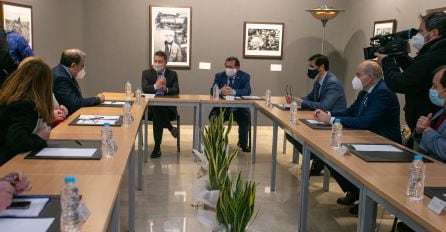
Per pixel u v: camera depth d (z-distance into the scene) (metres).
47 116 2.21
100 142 2.37
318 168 4.33
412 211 1.51
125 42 6.35
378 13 5.58
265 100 4.50
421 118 2.51
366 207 1.93
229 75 5.09
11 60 3.27
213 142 2.63
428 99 2.78
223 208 1.77
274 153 3.80
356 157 2.28
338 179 3.37
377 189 1.76
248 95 5.10
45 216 1.35
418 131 2.53
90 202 1.49
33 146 2.11
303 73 6.68
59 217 1.34
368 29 5.86
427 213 1.49
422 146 2.43
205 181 2.43
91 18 6.24
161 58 4.95
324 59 4.27
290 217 3.25
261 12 6.48
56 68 3.68
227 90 4.82
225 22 6.45
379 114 3.07
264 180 4.14
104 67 6.37
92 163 1.97
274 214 3.30
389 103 3.09
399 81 2.80
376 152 2.37
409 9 4.85
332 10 5.86
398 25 5.09
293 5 6.52
